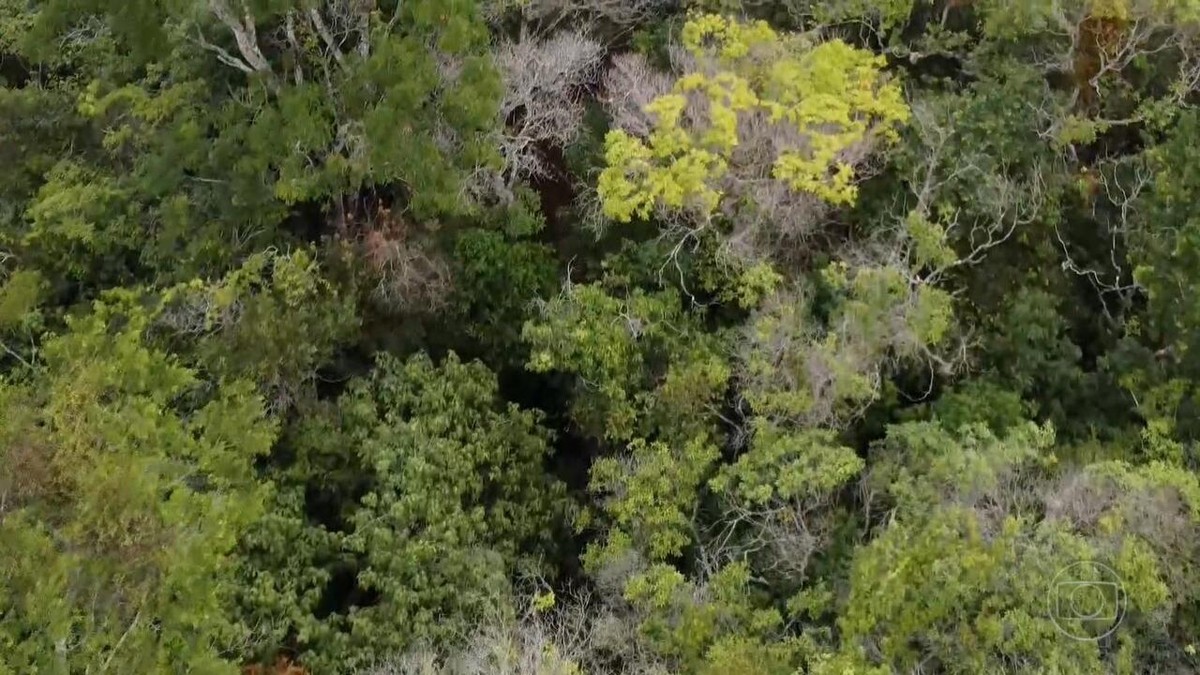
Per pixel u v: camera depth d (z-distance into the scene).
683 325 17.17
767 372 15.82
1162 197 16.25
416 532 15.45
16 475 12.75
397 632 14.52
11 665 11.66
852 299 16.28
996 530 14.10
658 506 15.96
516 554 16.52
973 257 17.31
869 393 15.63
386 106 15.34
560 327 16.72
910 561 13.33
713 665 13.91
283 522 15.04
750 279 16.50
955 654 13.16
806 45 17.39
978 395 16.33
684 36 17.11
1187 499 13.86
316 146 16.22
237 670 12.80
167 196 17.44
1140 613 13.38
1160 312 16.17
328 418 16.53
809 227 17.17
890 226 16.97
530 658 14.20
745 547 15.79
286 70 17.09
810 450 15.30
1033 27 17.42
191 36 17.27
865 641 13.68
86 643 12.01
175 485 13.75
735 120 16.14
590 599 16.47
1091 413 16.98
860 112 16.80
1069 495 14.22
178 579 12.57
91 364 14.43
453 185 16.30
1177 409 15.90
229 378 15.89
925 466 15.12
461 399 16.72
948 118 17.17
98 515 12.40
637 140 16.72
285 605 14.48
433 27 15.81
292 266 16.38
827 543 15.46
